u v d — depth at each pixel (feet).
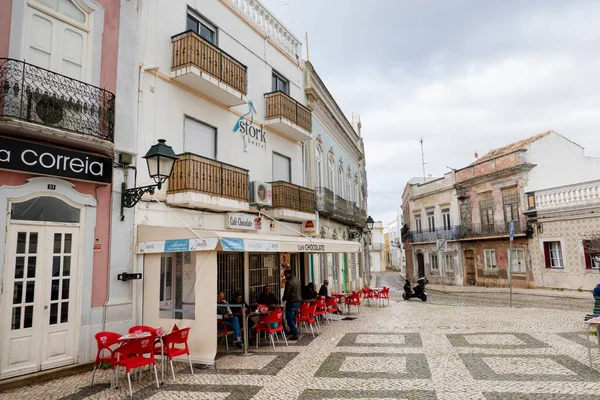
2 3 21.38
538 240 70.90
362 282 86.02
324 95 62.08
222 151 36.58
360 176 95.66
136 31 28.14
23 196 21.38
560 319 38.17
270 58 46.55
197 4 34.83
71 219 23.59
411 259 117.08
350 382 20.30
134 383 20.63
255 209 39.37
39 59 22.75
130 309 25.68
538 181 74.79
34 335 21.22
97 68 25.30
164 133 30.17
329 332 34.99
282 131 46.52
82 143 23.36
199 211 32.68
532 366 22.24
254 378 21.30
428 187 105.60
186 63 30.50
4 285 20.30
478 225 86.12
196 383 20.49
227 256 35.09
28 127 20.56
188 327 23.63
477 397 17.66
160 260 26.48
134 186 26.94
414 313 46.11
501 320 38.86
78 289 23.32
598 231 61.11
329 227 62.69
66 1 24.40
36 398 18.45
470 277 89.66
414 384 19.75
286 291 32.94
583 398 17.04
